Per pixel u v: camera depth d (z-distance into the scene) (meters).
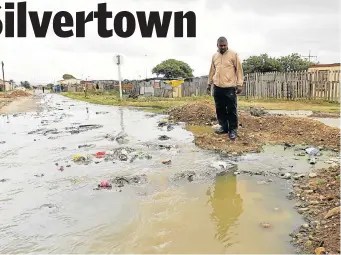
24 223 3.73
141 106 19.34
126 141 8.34
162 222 3.66
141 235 3.38
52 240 3.34
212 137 8.11
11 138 9.48
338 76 17.89
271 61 36.22
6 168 6.07
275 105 17.39
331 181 4.59
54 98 40.53
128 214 3.88
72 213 3.95
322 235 3.17
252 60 36.81
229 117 7.92
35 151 7.51
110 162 6.25
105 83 57.34
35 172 5.75
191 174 5.31
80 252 3.11
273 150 6.86
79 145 8.04
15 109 21.14
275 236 3.29
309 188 4.48
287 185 4.73
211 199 4.28
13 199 4.46
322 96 18.80
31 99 38.28
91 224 3.65
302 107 16.25
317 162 5.85
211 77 8.34
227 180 5.02
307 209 3.83
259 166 5.71
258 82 22.53
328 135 7.58
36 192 4.72
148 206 4.09
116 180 5.12
